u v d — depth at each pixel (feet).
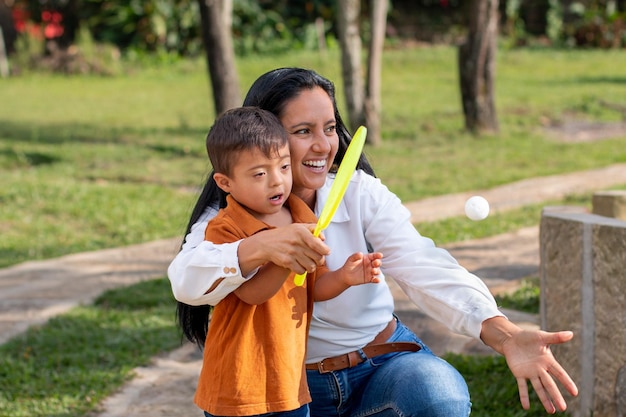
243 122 8.38
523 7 90.58
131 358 18.61
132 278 25.91
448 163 43.11
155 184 40.16
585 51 83.41
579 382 13.80
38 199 36.14
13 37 86.79
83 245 30.27
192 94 69.87
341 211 9.39
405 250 9.25
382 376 9.02
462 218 31.48
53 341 19.76
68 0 86.69
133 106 65.00
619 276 13.14
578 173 39.65
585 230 13.47
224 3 43.16
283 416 8.70
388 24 89.61
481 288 8.89
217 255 8.15
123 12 83.41
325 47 84.43
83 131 54.85
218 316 8.73
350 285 8.61
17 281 25.81
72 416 15.78
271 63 78.07
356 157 8.13
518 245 27.20
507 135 50.14
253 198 8.46
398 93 65.72
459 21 89.92
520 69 75.20
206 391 8.71
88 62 80.69
